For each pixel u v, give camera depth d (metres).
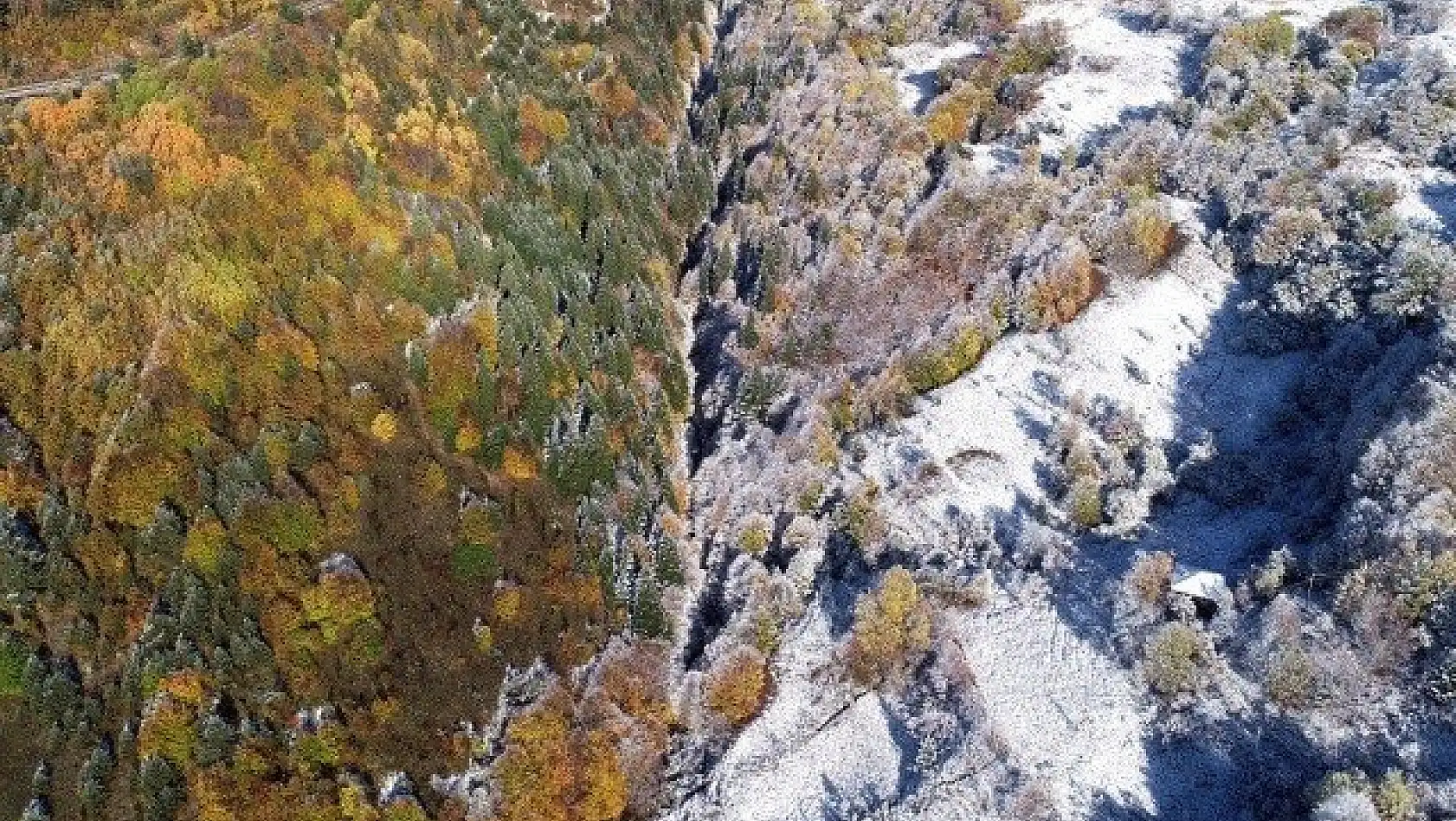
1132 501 98.94
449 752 91.12
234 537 91.56
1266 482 98.81
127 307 97.00
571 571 102.19
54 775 83.25
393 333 107.62
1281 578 85.94
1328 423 101.31
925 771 86.00
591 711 94.69
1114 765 81.62
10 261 99.19
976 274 124.44
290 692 89.00
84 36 123.19
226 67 112.00
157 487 91.38
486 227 122.19
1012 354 117.56
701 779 91.88
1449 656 75.38
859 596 98.44
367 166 113.31
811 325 122.81
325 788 85.44
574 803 89.38
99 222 101.81
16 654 85.31
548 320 117.06
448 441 105.69
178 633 87.06
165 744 82.81
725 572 105.38
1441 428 84.69
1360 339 105.19
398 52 127.75
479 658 96.12
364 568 96.25
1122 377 113.88
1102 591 93.19
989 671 90.44
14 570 86.62
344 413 102.25
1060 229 124.25
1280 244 118.81
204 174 104.62
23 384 94.06
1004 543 101.06
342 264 106.94
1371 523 82.06
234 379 98.31
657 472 113.25
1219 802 77.38
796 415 114.31
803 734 92.50
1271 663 80.25
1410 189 122.12
